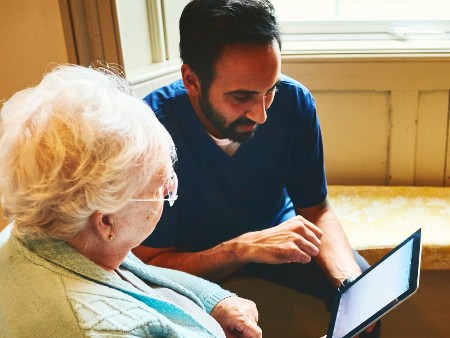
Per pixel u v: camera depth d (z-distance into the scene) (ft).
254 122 4.11
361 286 3.88
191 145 4.47
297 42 6.81
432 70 6.15
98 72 2.88
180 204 4.65
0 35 5.16
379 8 6.93
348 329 3.47
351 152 6.69
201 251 4.68
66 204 2.38
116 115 2.44
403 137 6.53
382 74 6.25
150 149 2.50
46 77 2.75
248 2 3.73
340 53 6.28
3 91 5.39
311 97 4.75
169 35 5.65
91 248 2.62
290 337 6.05
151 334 2.42
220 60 3.79
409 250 3.66
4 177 2.41
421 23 6.77
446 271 5.84
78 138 2.36
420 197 6.35
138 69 5.40
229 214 4.80
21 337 2.30
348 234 5.67
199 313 3.46
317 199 5.03
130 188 2.44
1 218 5.34
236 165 4.58
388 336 6.22
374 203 6.28
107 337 2.27
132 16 5.21
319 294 4.94
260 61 3.76
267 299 5.90
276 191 4.97
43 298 2.36
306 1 7.05
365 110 6.47
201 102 4.15
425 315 6.07
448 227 5.69
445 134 6.47
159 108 4.41
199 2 3.85
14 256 2.53
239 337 3.89
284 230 4.39
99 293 2.41
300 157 4.85
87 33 5.00
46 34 5.05
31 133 2.40
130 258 3.43
